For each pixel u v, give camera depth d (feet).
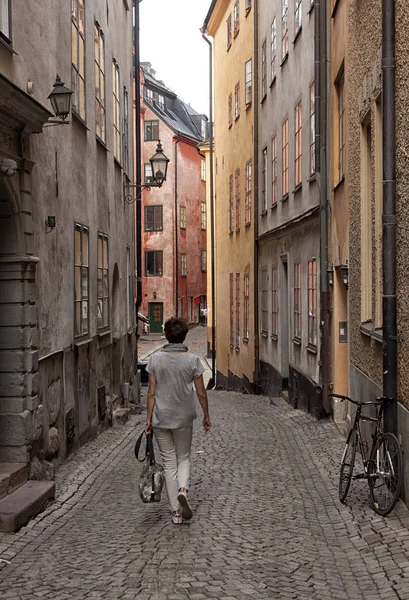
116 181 53.72
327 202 45.06
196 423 49.93
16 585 17.80
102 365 45.60
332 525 22.94
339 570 18.54
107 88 49.85
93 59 44.04
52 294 32.76
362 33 32.48
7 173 25.99
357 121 34.42
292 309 58.23
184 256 188.85
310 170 50.44
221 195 102.12
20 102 25.96
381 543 20.12
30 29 29.48
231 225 94.02
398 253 24.64
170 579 17.53
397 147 24.75
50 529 23.56
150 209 183.42
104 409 45.60
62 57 35.06
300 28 53.52
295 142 56.24
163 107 197.36
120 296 55.16
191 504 25.84
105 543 21.29
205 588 16.87
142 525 23.18
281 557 19.51
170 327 23.44
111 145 51.16
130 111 64.85
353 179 35.96
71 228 36.81
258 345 76.07
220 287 103.60
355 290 35.81
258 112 75.82
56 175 33.73
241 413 56.03
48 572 18.75
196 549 20.15
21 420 27.84
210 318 135.33
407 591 16.43
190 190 192.65
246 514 24.30
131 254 64.03
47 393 31.58
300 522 23.26
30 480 27.73
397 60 24.67
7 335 28.17
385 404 24.41
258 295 76.02
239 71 87.10
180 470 23.08
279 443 40.06
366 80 31.37
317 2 44.98
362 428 31.55
